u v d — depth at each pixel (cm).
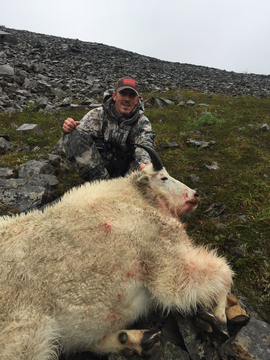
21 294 166
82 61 1930
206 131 685
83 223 200
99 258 189
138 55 2819
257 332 204
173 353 193
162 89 1405
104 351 198
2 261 174
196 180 439
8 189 368
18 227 193
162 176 263
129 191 254
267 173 455
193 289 206
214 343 203
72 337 183
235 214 348
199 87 1598
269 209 342
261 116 809
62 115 859
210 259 223
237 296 247
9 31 2672
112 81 1478
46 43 2403
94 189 237
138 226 215
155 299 216
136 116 367
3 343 151
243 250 292
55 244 187
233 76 2294
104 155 383
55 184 424
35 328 161
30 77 1263
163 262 211
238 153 536
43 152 554
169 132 678
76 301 177
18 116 803
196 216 355
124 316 200
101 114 375
